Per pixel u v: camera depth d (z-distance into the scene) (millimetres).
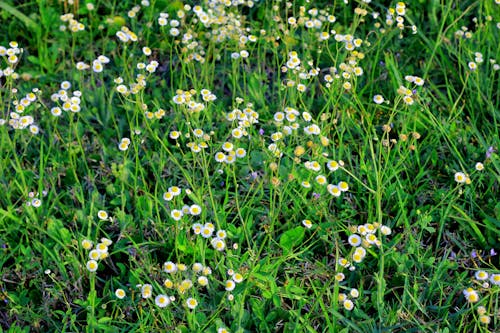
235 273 1364
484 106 1715
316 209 1495
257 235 1490
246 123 1511
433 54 1712
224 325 1349
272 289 1388
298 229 1464
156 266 1454
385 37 1829
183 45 1823
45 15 1832
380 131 1674
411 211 1527
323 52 1811
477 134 1606
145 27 1841
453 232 1517
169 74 1799
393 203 1552
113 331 1349
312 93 1689
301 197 1482
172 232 1469
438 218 1525
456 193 1553
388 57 1742
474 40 1811
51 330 1385
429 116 1642
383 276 1440
